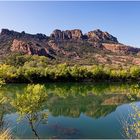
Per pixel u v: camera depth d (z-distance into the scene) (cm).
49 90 9225
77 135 3025
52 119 4066
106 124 3675
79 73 12912
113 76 13362
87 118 4272
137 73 13425
